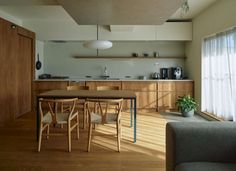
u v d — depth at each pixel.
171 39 6.37
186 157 1.85
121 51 7.07
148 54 7.06
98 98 3.56
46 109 5.94
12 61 5.05
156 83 6.30
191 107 5.60
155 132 4.25
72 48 7.10
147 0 3.39
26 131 4.25
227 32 4.36
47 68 7.14
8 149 3.33
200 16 5.66
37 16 5.88
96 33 6.39
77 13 4.12
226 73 4.45
